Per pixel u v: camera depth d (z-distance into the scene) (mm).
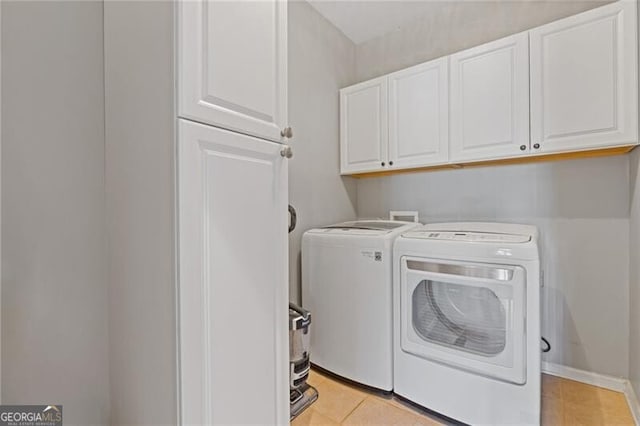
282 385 1202
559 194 1896
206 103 933
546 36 1665
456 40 2234
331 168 2449
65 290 1074
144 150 974
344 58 2588
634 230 1601
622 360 1722
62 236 1068
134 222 1026
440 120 2021
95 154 1143
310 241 2006
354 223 2240
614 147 1531
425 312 1598
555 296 1903
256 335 1098
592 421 1465
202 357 920
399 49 2496
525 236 1447
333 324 1894
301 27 2178
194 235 902
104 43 1142
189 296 889
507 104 1781
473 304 1455
